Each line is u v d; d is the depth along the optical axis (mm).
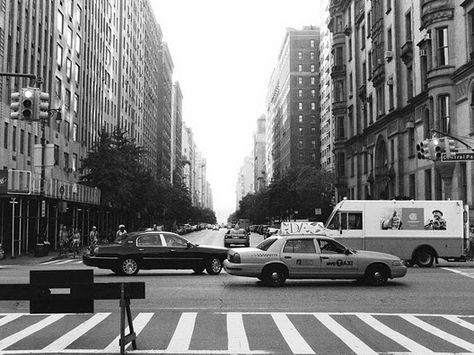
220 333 9953
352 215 25797
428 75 36094
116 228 69875
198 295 15164
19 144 39281
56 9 47719
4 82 36469
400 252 25469
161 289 16328
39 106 15844
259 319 11500
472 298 14914
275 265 17062
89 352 8352
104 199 47062
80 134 56375
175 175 141875
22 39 39500
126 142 52969
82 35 57250
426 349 8828
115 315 11984
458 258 25703
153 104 120938
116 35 76500
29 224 40938
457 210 25688
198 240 66188
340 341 9398
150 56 115000
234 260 17062
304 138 131375
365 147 55906
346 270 17234
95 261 19719
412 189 42969
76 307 8258
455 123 34469
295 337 9664
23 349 8578
